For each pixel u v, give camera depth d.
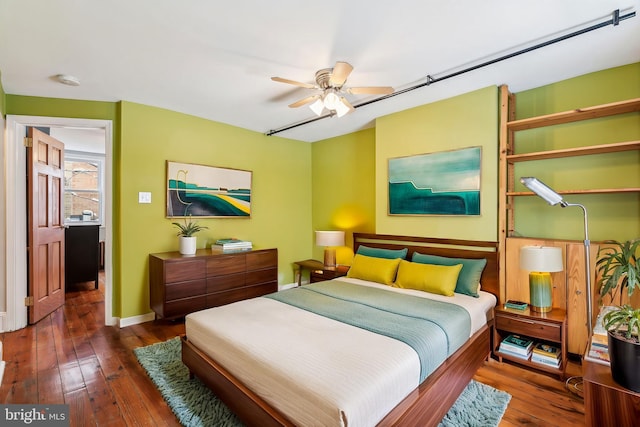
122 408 1.92
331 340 1.72
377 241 3.69
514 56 2.31
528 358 2.42
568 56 2.32
